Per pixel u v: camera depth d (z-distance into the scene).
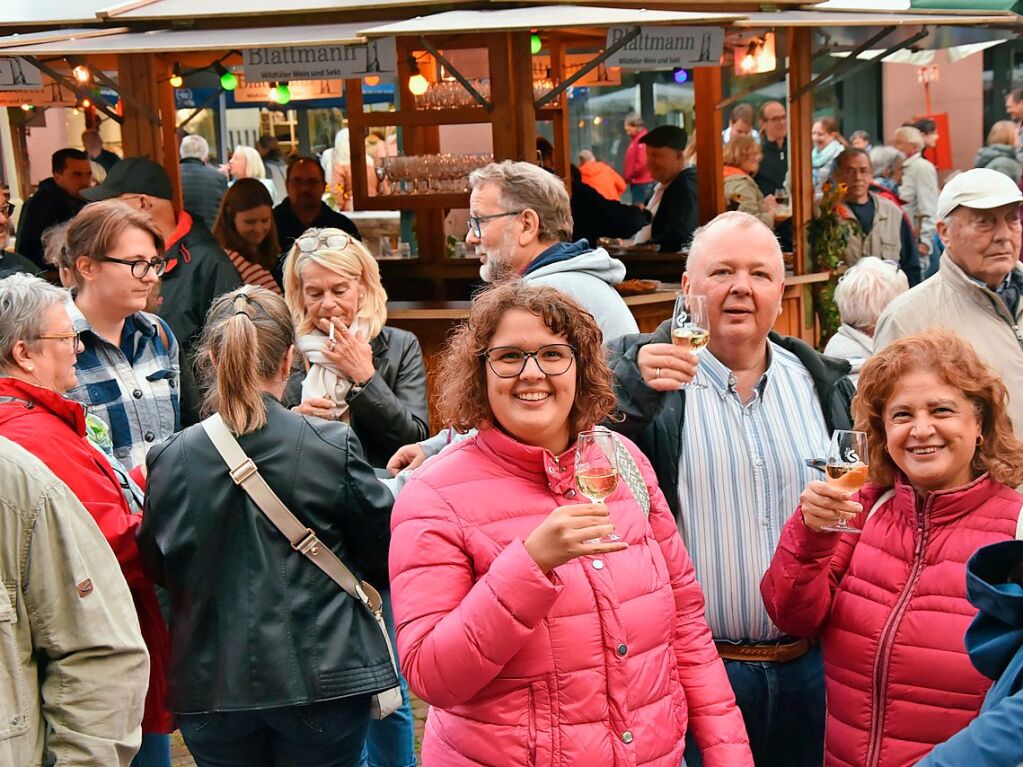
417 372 4.44
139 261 4.05
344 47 6.39
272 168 12.05
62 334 3.41
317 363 4.19
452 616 2.46
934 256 11.26
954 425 2.96
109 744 2.78
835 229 9.17
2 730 2.62
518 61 7.24
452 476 2.67
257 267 7.33
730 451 3.25
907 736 2.95
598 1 7.28
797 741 3.37
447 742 2.61
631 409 3.20
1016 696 1.98
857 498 3.17
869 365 3.10
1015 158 11.38
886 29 8.55
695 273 3.32
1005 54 14.27
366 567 3.36
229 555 3.20
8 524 2.71
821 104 15.36
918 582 2.97
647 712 2.61
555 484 2.65
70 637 2.77
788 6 8.36
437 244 8.82
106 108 7.64
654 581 2.69
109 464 3.50
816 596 3.04
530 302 2.64
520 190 4.25
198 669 3.21
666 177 9.63
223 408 3.24
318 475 3.23
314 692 3.17
